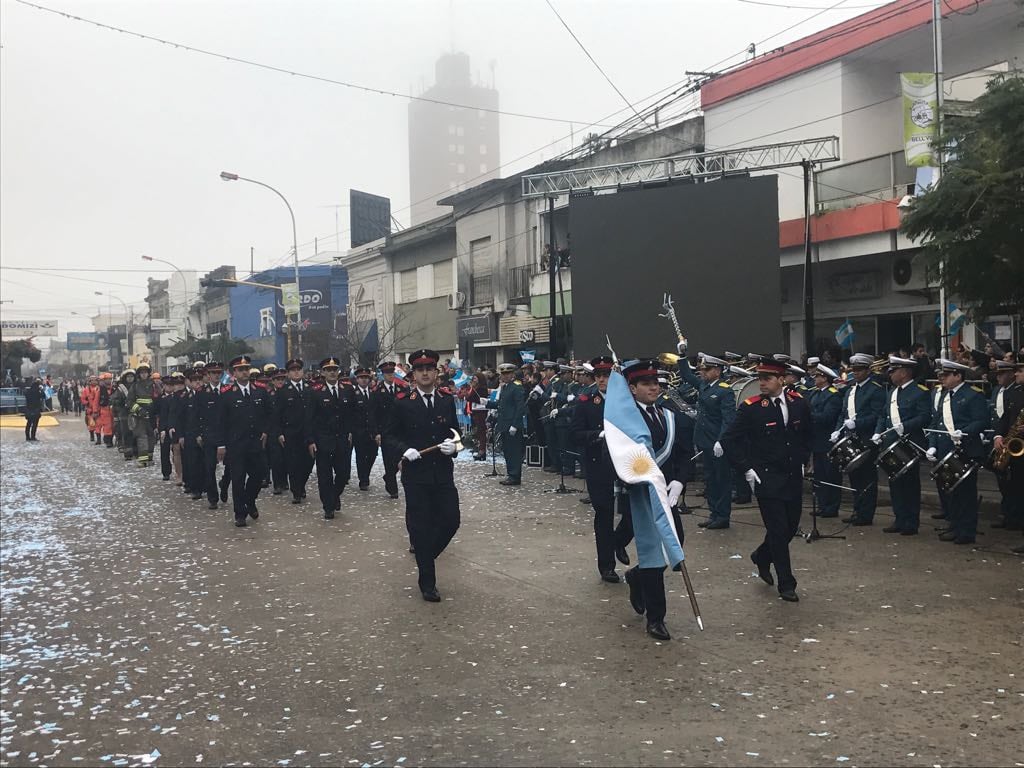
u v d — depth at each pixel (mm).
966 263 10805
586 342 20406
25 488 16906
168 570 8945
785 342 21078
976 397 9211
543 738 4547
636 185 20500
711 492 10336
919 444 9648
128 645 6422
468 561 8906
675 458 6707
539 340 28609
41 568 9266
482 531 10500
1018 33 17125
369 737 4633
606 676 5453
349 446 13219
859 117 19469
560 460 14492
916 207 11172
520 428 14602
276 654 6102
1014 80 10391
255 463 11906
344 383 14648
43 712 5141
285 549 9859
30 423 31516
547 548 9453
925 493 11922
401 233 39719
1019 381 9414
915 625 6332
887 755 4250
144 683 5594
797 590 7383
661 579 6246
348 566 8867
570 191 21297
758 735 4512
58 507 14008
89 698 5348
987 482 12609
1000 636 6039
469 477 15828
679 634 6281
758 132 21312
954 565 8180
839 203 18938
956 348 14844
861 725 4605
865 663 5559
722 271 18938
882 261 18469
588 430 7957
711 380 10680
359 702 5145
